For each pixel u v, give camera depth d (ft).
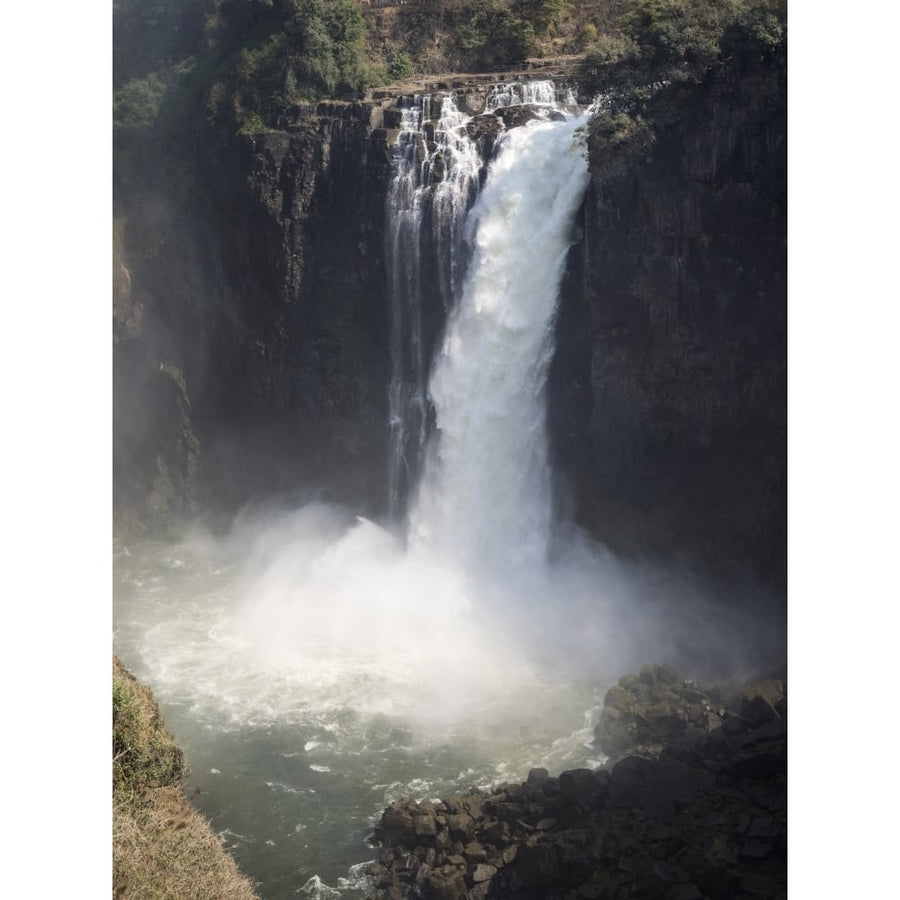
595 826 99.04
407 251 165.37
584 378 153.28
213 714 126.21
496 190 158.30
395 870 99.45
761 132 135.33
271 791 112.06
